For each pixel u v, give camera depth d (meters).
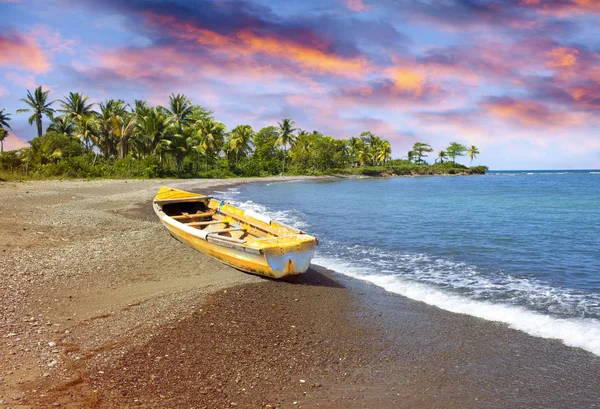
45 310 6.30
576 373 5.12
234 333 5.97
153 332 5.76
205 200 15.28
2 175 32.75
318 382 4.79
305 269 9.09
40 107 54.12
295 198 34.59
